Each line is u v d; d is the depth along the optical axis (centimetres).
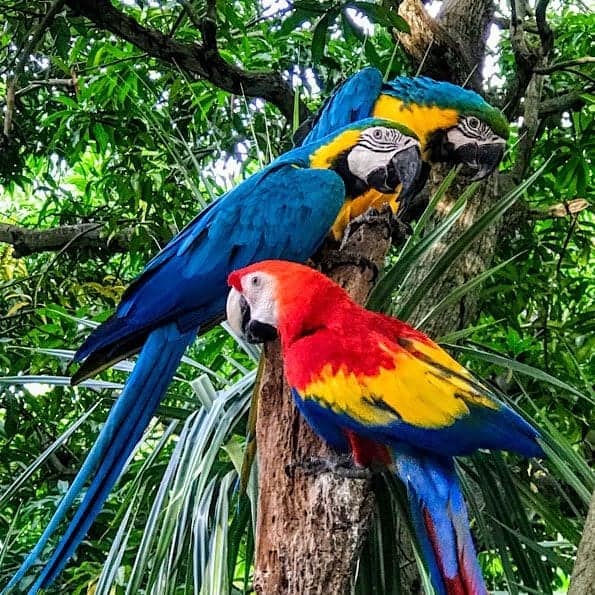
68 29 423
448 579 189
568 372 413
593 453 434
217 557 238
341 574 201
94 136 490
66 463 495
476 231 260
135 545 352
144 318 283
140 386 270
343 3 350
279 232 299
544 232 471
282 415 216
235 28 484
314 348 207
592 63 421
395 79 404
